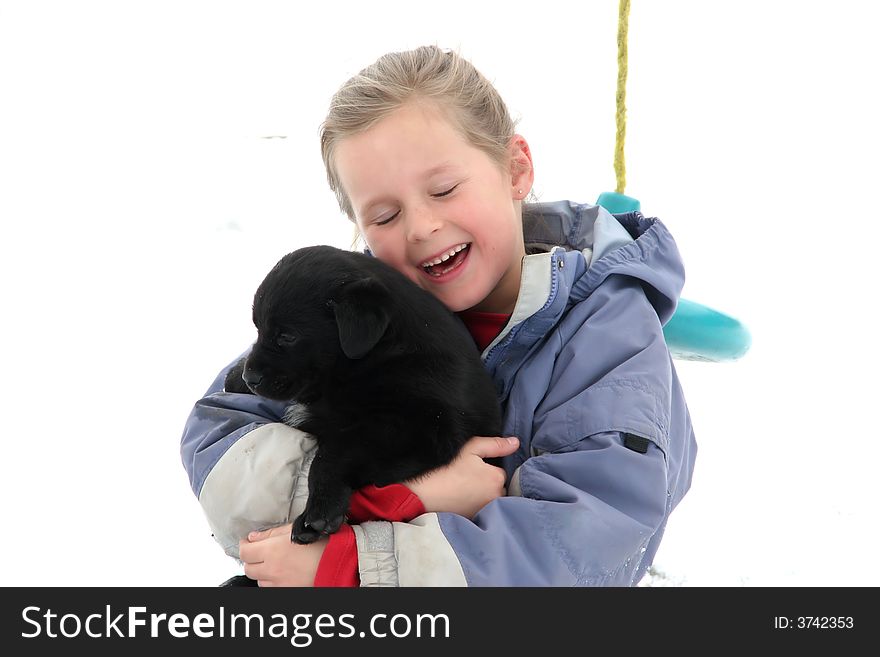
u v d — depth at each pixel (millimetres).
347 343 2031
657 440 2113
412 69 2400
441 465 2096
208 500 2164
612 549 1993
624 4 3279
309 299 2131
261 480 2111
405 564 1896
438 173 2293
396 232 2346
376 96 2330
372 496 2021
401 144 2281
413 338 2141
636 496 2057
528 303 2318
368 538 1927
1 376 4348
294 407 2312
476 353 2332
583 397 2186
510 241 2430
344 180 2412
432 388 2117
